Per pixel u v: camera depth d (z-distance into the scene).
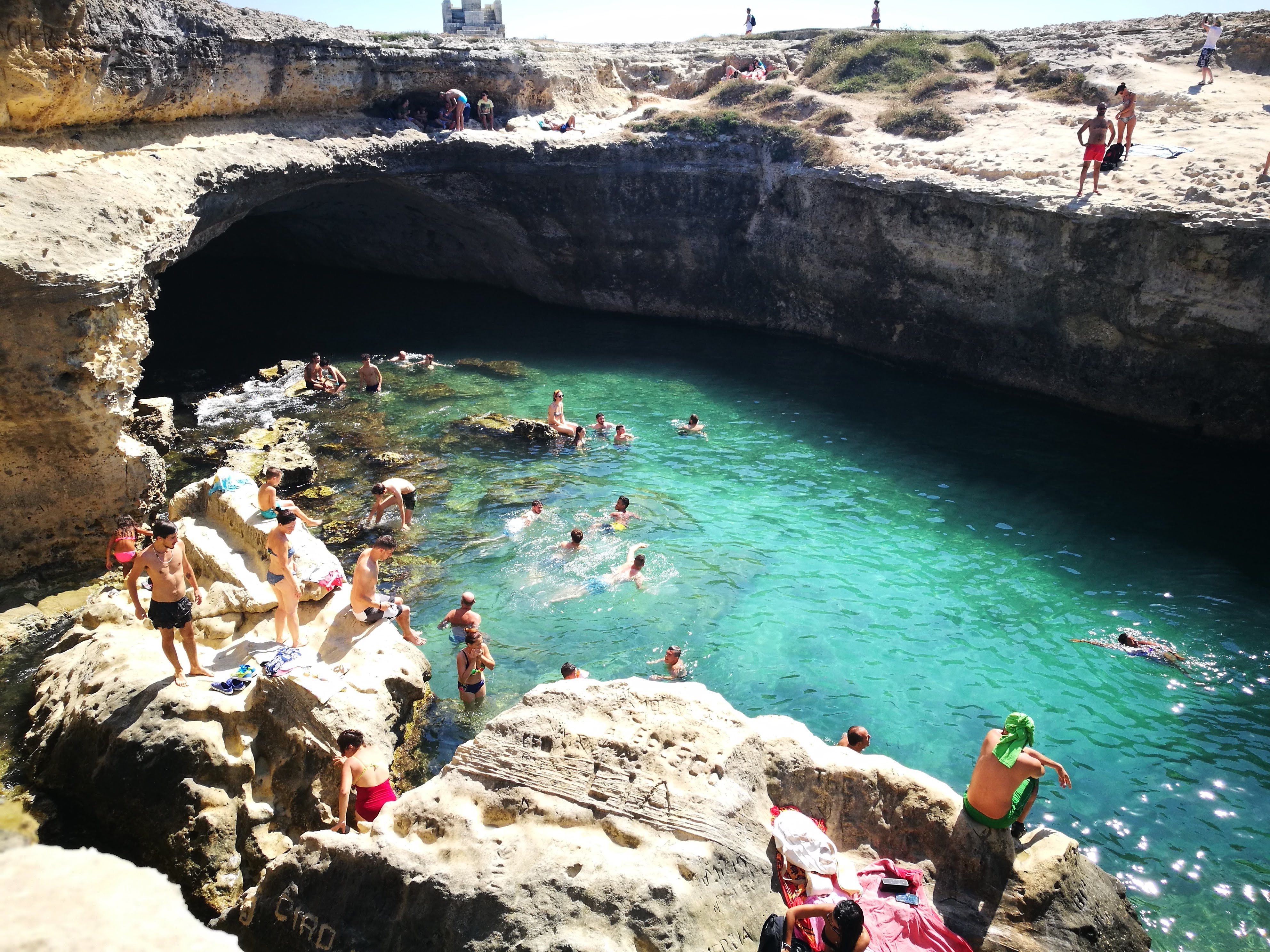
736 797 8.35
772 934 7.29
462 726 12.51
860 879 8.10
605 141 31.03
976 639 14.45
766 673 13.59
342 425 23.62
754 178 29.89
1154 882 9.95
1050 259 22.38
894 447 22.22
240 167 23.20
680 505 19.20
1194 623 14.80
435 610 15.23
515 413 24.67
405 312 34.69
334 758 10.66
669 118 31.39
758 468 21.09
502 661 13.87
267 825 10.73
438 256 37.12
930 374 27.19
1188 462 20.89
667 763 8.58
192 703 10.95
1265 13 28.42
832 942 7.43
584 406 25.27
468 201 31.64
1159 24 31.39
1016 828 8.31
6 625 14.62
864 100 31.41
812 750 8.91
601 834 8.20
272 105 26.08
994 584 16.09
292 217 36.03
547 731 8.92
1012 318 24.30
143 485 17.28
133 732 10.74
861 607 15.34
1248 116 23.75
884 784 8.59
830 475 20.72
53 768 11.28
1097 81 27.95
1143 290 20.69
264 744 11.20
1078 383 23.62
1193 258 19.56
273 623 12.81
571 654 14.05
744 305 32.03
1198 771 11.57
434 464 21.30
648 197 31.44
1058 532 17.92
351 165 27.50
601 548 17.23
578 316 34.53
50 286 14.81
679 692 9.46
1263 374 20.00
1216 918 9.51
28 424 15.46
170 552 11.06
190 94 22.45
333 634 12.63
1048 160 23.77
